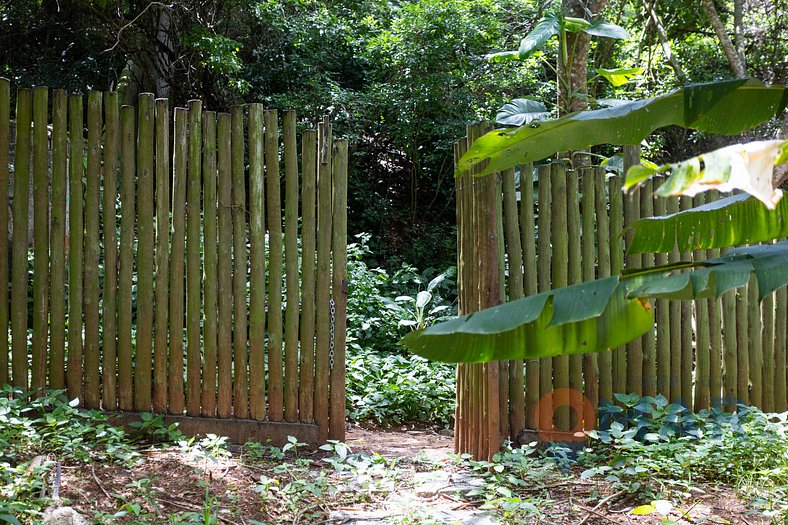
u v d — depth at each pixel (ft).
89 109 15.23
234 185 15.44
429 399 20.42
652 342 16.51
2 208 15.14
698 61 51.85
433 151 51.42
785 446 13.93
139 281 15.30
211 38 43.80
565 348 7.59
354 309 27.89
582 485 13.47
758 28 48.91
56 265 15.23
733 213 8.92
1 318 15.15
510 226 15.53
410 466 14.61
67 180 15.39
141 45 45.42
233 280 15.47
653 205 16.65
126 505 10.52
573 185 16.03
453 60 48.75
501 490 11.73
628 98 42.65
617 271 16.34
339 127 48.73
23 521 10.18
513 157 9.90
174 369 15.34
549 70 51.60
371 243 47.73
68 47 48.47
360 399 20.02
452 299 38.17
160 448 14.43
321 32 50.42
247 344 15.65
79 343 15.24
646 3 46.03
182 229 15.37
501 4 52.42
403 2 53.72
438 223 52.19
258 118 15.47
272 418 15.51
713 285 7.42
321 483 12.86
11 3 46.98
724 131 9.11
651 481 13.23
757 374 17.46
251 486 12.75
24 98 15.20
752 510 11.86
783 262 7.16
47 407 14.99
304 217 15.57
